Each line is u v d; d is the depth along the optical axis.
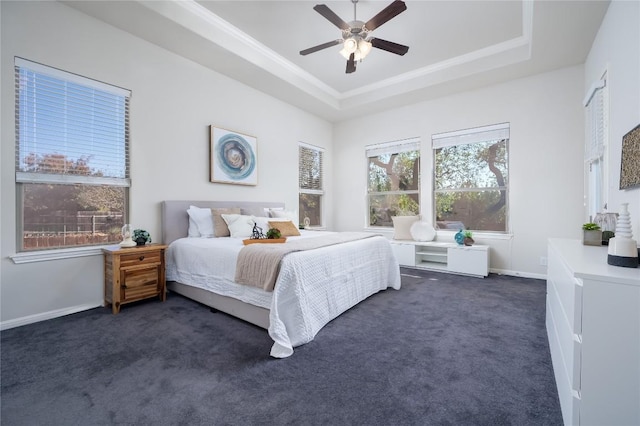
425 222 4.74
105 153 2.83
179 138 3.41
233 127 4.02
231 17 3.08
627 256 1.18
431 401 1.40
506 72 3.79
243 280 2.24
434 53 3.79
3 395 1.43
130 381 1.56
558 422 1.26
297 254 2.21
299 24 3.20
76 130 2.65
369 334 2.18
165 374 1.63
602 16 2.64
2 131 2.25
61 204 2.59
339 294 2.55
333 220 6.02
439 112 4.67
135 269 2.69
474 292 3.26
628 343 1.02
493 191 4.27
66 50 2.55
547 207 3.80
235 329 2.24
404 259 4.65
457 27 3.22
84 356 1.82
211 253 2.64
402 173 5.17
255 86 4.27
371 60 3.97
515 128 4.02
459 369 1.69
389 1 2.81
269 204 4.47
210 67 3.70
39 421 1.26
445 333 2.19
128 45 2.96
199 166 3.63
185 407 1.36
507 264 4.11
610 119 2.40
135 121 3.03
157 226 3.21
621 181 2.04
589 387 1.08
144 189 3.10
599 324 1.06
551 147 3.77
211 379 1.58
